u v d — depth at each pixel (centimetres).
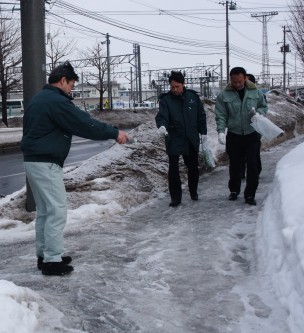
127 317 361
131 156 868
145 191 793
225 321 356
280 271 396
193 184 737
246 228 583
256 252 485
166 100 689
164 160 905
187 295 403
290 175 546
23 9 691
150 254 505
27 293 362
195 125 698
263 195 748
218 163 1048
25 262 499
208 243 531
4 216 683
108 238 569
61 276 444
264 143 1294
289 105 1728
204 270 457
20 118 3812
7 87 2942
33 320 328
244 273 450
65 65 447
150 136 975
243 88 682
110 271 458
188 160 724
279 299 371
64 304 380
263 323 349
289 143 1426
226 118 695
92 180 757
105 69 5378
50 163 427
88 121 424
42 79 699
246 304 382
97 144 2388
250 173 688
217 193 791
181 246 526
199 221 624
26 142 428
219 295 401
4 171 1500
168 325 349
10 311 313
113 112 4441
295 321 328
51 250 441
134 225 632
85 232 599
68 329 335
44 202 445
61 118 421
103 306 379
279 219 471
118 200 721
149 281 433
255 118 648
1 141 2197
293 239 380
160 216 672
